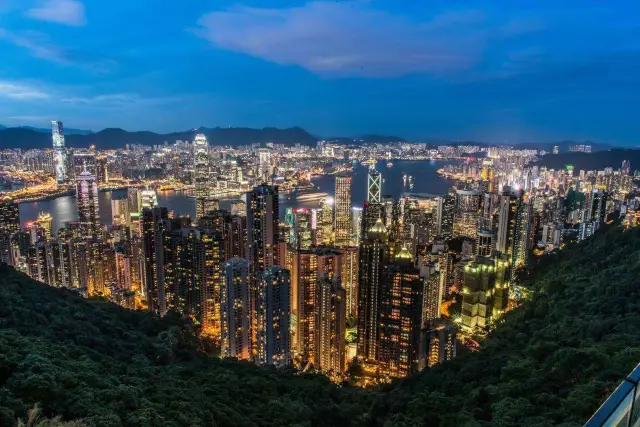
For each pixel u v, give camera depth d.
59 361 71.31
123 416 60.88
